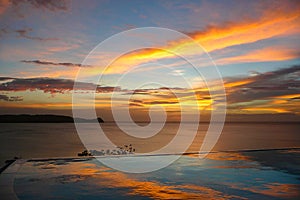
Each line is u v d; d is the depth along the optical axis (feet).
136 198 8.26
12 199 7.99
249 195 8.64
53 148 65.57
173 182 10.40
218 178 11.18
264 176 11.56
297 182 10.45
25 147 68.44
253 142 64.28
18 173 11.72
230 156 17.51
